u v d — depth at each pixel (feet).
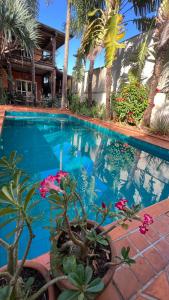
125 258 3.17
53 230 3.27
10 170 3.64
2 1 23.17
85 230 3.41
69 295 2.24
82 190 10.28
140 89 21.62
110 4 21.36
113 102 24.48
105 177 12.16
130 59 24.89
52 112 30.94
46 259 4.38
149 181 12.00
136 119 21.88
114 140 20.43
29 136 21.07
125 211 3.40
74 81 43.83
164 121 19.86
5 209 2.16
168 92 19.72
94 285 2.28
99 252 3.52
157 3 20.58
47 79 51.75
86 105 33.04
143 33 23.20
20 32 25.73
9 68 34.30
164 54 17.53
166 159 14.16
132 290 3.81
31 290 2.86
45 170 12.53
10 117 26.35
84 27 27.37
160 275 4.17
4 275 2.68
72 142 19.98
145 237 5.23
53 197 2.70
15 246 2.64
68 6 32.19
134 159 15.58
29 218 2.38
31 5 29.25
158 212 6.48
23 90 45.70
